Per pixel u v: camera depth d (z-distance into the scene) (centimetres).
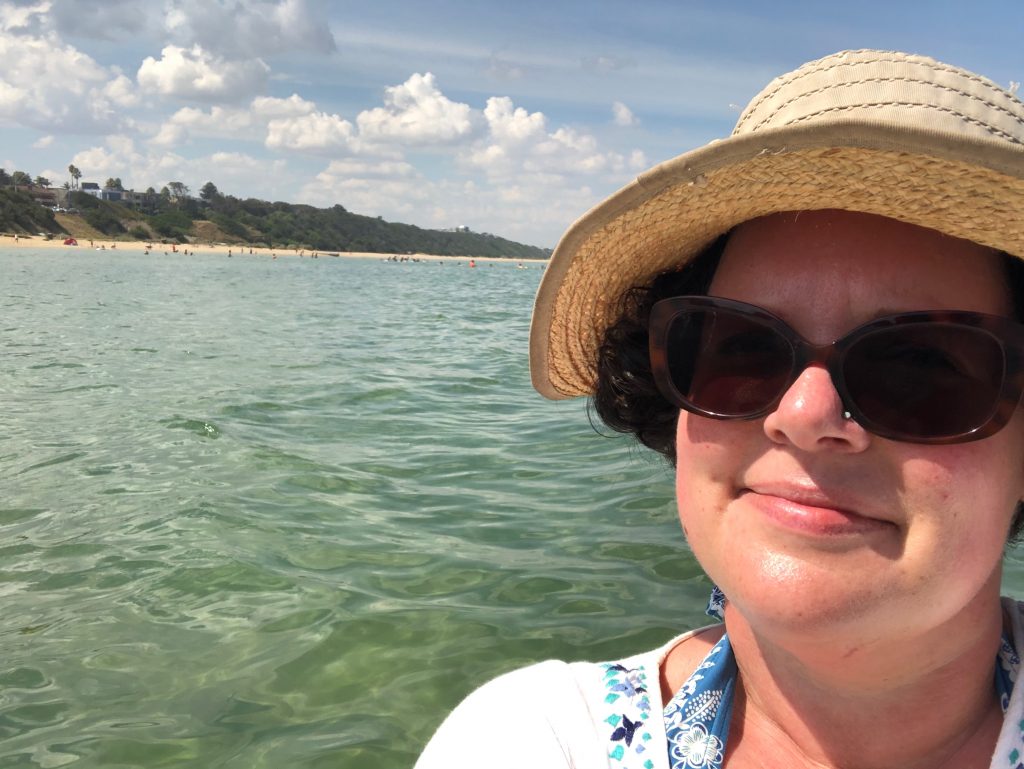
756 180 35
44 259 2055
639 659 44
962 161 30
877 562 33
